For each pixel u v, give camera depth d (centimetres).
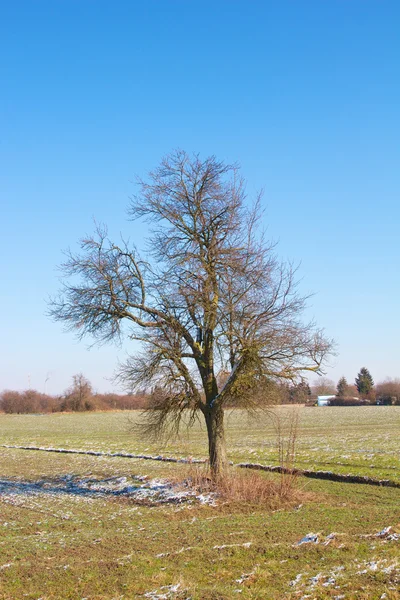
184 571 1199
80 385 11388
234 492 2020
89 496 2267
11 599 1060
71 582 1144
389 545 1316
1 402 11256
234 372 2080
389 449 3378
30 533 1608
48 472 3097
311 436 4672
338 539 1382
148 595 1048
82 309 2172
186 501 2025
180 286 2073
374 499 1994
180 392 2198
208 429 2189
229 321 2078
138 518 1792
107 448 4203
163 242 2164
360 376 14975
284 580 1109
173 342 2136
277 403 2189
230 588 1074
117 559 1298
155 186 2191
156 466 3117
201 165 2178
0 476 2981
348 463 2828
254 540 1430
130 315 2147
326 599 986
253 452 3428
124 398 11738
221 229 2150
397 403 11738
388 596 973
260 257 2120
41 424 7981
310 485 2325
